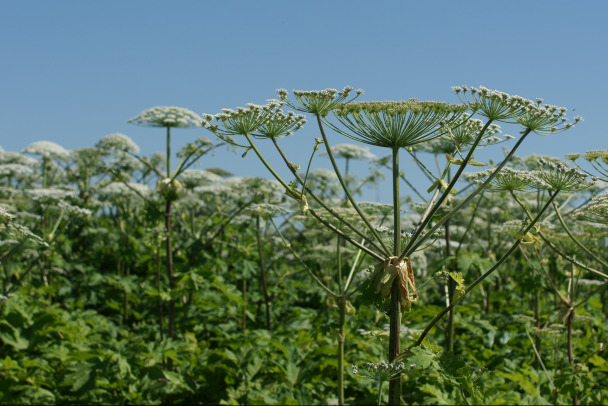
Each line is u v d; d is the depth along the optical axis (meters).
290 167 5.30
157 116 8.36
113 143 9.43
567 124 5.15
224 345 8.81
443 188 5.45
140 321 11.52
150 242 8.43
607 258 7.50
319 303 11.70
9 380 7.26
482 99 5.09
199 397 7.59
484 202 11.63
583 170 5.57
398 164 5.23
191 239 10.70
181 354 8.26
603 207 5.81
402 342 7.29
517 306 11.48
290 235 14.39
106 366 7.24
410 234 5.72
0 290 9.09
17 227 6.39
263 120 5.27
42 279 12.21
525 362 8.20
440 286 10.77
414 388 7.14
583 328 9.86
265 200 10.35
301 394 7.18
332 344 8.04
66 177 17.25
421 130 5.15
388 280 5.19
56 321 8.41
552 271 8.11
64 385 7.40
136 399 7.25
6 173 13.33
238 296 10.06
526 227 5.34
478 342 8.66
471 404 6.38
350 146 13.48
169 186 8.52
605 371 7.11
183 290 8.18
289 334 9.07
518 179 5.51
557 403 6.98
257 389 7.23
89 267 13.74
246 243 11.77
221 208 14.14
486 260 7.24
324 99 5.21
